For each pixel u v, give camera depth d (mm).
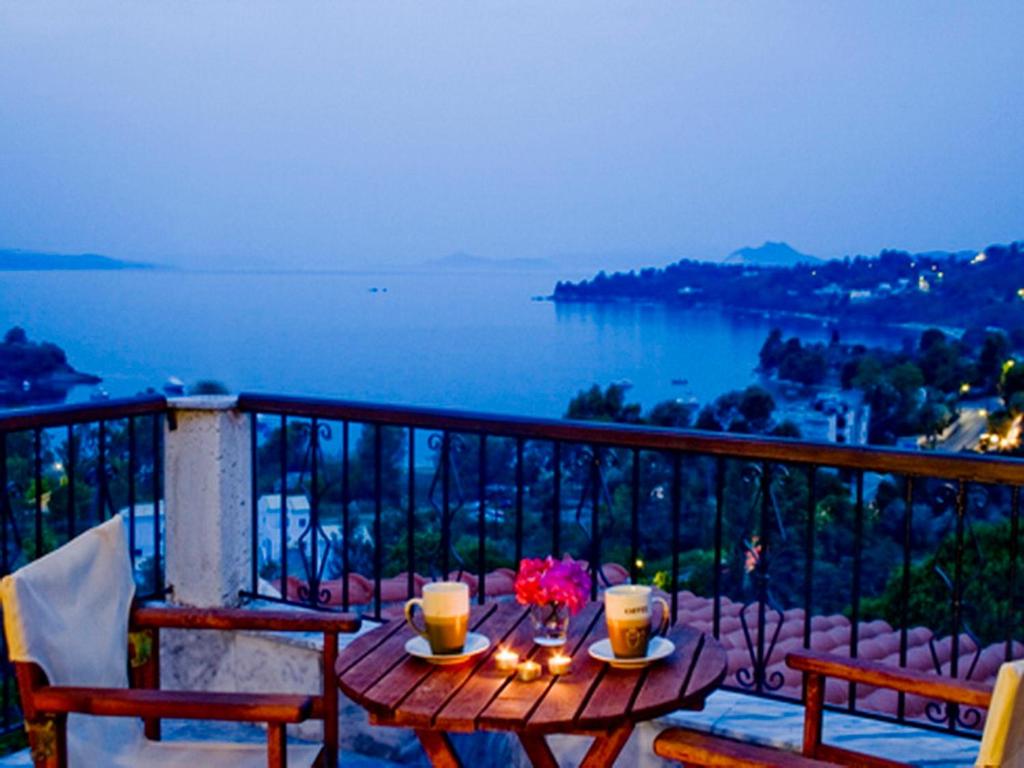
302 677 4066
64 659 2574
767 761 2029
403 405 3947
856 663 2500
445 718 2197
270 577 4684
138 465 4469
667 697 2271
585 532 3666
